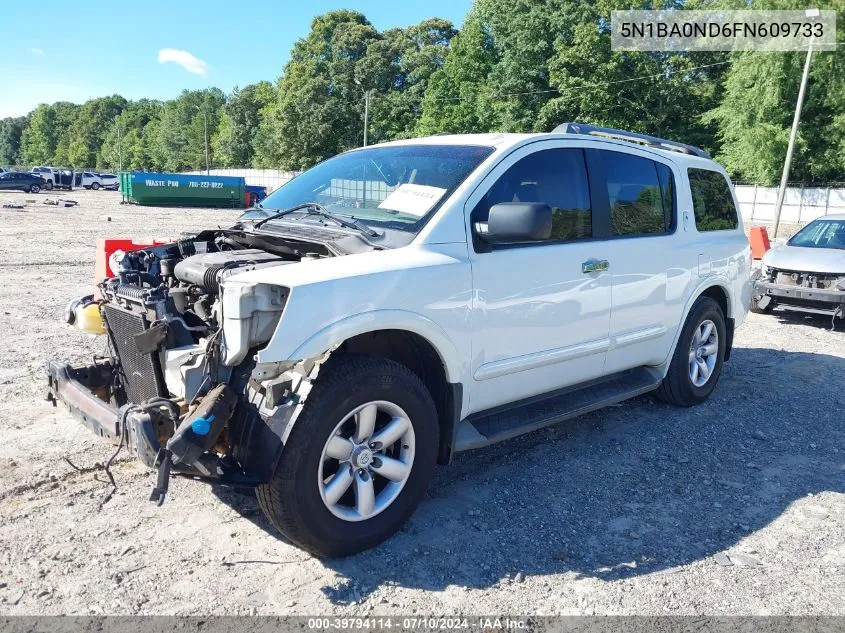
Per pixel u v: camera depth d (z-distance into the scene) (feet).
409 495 11.40
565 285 13.70
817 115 124.77
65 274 38.81
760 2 118.52
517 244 12.93
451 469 14.43
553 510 12.72
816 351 26.84
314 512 10.15
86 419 11.03
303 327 9.80
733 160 132.67
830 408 19.45
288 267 10.46
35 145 533.96
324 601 9.73
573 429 17.07
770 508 13.12
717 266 18.66
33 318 26.66
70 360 20.86
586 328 14.40
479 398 12.61
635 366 16.46
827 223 35.47
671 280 16.78
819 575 10.84
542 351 13.52
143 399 11.73
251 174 267.18
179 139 383.04
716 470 14.82
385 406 10.89
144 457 9.48
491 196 12.71
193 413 9.66
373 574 10.44
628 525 12.26
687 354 18.10
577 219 14.34
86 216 94.07
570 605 9.84
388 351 12.26
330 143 235.20
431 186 12.68
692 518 12.62
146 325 11.21
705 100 144.25
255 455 9.84
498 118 154.40
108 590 9.75
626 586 10.37
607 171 15.33
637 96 141.38
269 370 9.82
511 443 16.02
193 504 12.44
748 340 28.73
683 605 9.94
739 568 10.96
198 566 10.46
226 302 9.85
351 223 12.18
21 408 16.71
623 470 14.65
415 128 199.21
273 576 10.29
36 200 129.80
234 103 304.09
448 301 11.56
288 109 231.50
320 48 238.27
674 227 17.22
